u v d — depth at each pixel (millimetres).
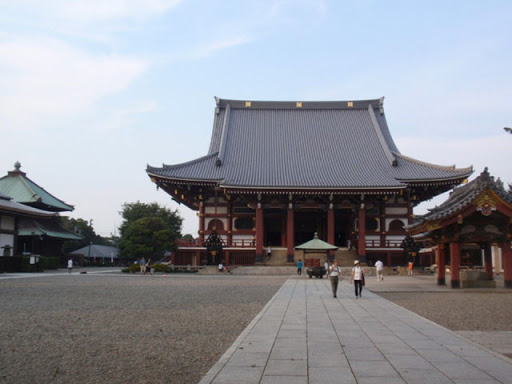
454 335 15414
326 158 78125
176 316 20453
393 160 73438
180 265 68062
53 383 10328
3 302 25469
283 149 81000
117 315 20672
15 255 65188
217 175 71188
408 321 18688
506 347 13703
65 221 132750
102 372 11203
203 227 72312
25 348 13758
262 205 70500
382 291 33438
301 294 30953
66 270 72562
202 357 12734
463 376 10305
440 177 68250
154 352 13320
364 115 89688
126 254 70812
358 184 67125
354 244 72938
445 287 36656
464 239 34938
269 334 15602
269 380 10047
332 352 12766
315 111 90812
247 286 38656
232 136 84000
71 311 21875
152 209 118312
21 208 63469
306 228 83562
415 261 64188
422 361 11711
